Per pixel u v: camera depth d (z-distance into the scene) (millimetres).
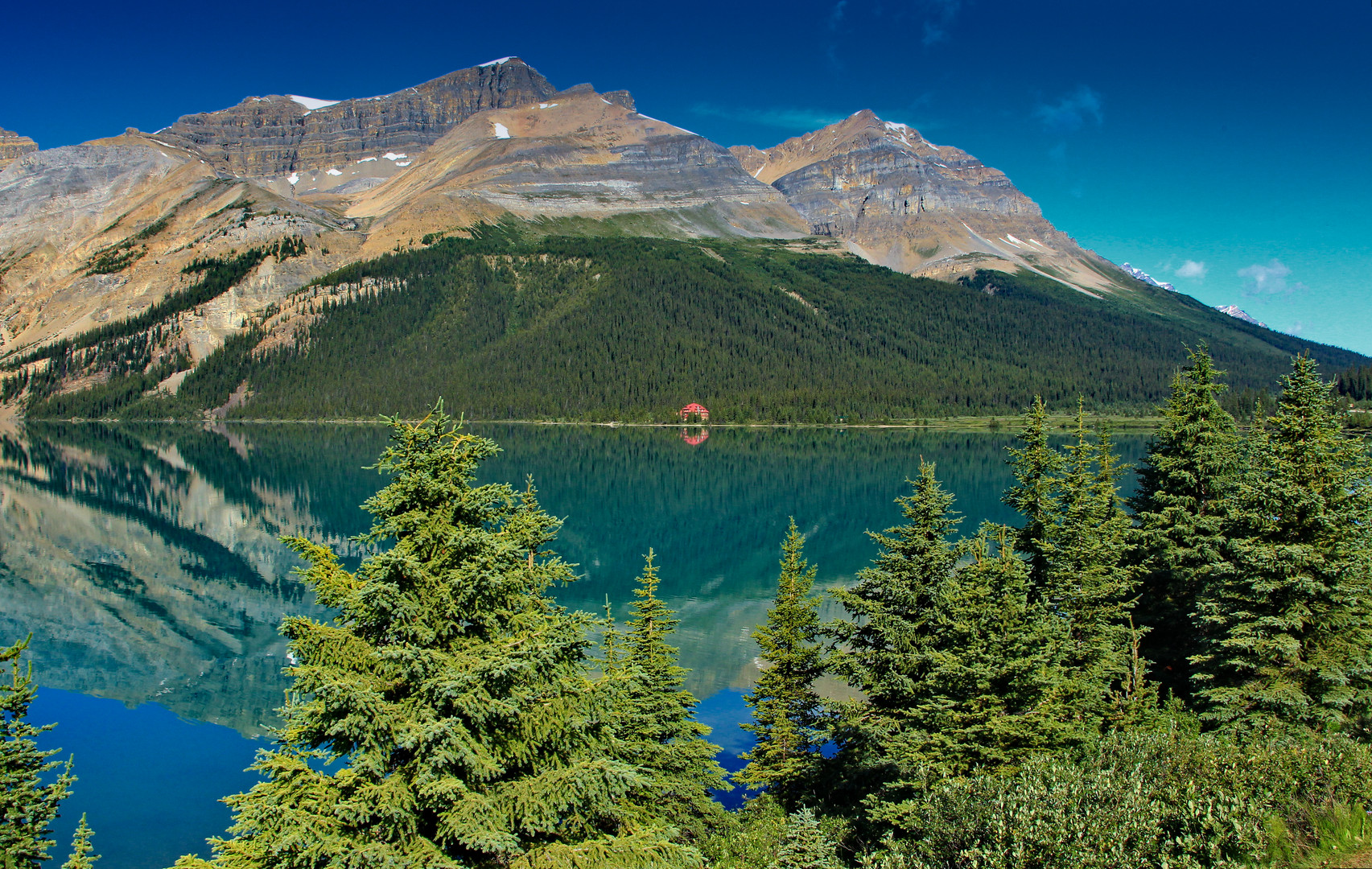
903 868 15219
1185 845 11992
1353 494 23312
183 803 31391
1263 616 23688
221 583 69250
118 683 45656
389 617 13500
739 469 146250
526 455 171250
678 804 23234
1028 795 14461
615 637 25375
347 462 158625
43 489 120375
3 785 15906
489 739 13289
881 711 23312
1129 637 28672
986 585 22031
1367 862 11180
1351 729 22375
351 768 12375
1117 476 36062
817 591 61156
